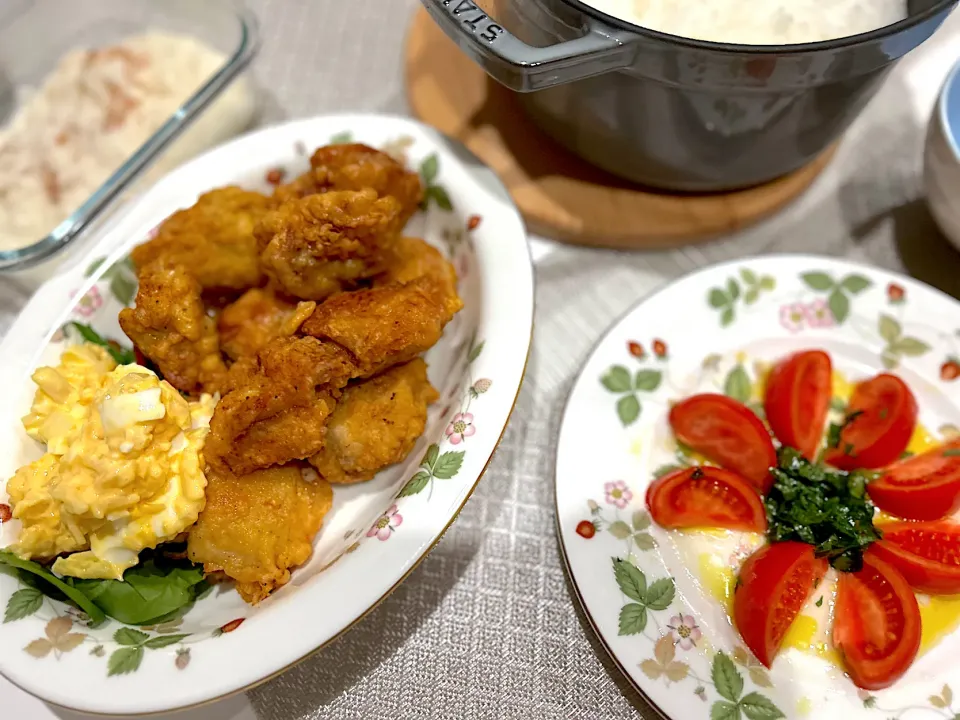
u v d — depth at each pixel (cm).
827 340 38
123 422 30
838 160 45
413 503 30
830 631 31
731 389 37
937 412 35
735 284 39
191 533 31
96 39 52
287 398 30
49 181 45
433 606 33
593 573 31
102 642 29
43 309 36
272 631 28
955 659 30
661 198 42
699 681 29
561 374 39
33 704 31
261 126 48
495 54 29
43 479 30
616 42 29
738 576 32
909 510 33
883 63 31
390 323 32
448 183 38
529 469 37
